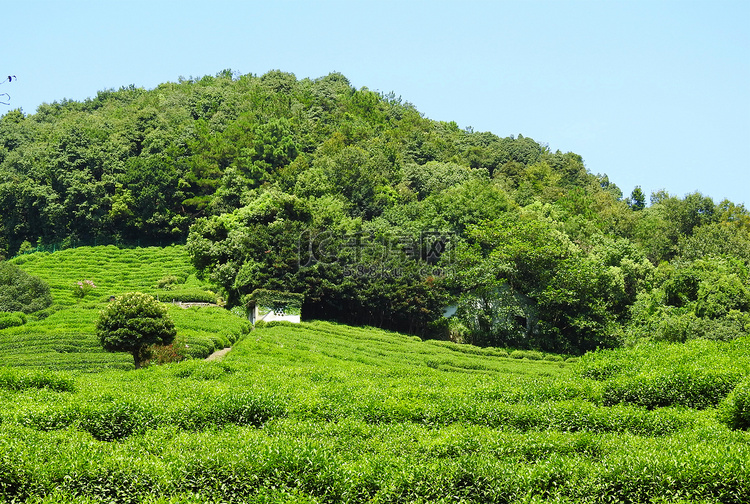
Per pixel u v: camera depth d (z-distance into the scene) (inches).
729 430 863.7
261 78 6776.6
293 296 2487.7
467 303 2630.4
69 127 4490.7
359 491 711.1
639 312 2514.8
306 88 6373.0
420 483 719.7
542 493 722.2
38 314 2423.7
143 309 1683.1
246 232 2844.5
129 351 1685.5
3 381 1066.1
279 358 1685.5
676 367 1138.0
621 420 955.3
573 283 2508.6
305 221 2940.5
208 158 4220.0
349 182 3695.9
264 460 727.1
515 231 2723.9
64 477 683.4
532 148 5748.0
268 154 4146.2
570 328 2559.1
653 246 3496.6
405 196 3858.3
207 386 1112.2
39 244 4057.6
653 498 692.7
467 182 3649.1
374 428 931.3
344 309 2677.2
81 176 4052.7
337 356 1877.5
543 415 984.3
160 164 4023.1
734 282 2292.1
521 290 2691.9
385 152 4357.8
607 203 4261.8
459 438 851.4
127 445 808.3
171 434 881.5
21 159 4628.4
